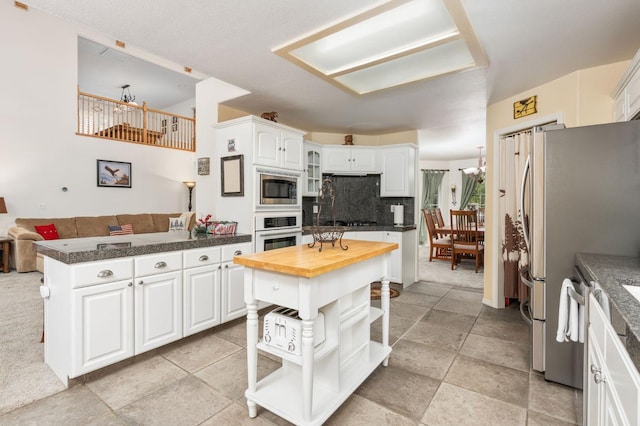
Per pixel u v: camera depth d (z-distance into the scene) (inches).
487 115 147.9
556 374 78.6
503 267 140.6
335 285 66.7
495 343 103.9
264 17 77.4
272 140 136.8
